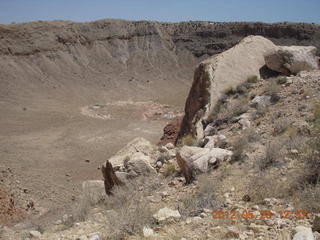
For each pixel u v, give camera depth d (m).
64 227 7.61
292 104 11.60
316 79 13.27
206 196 7.07
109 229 6.11
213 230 5.03
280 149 8.34
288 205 5.60
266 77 16.12
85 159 36.22
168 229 5.46
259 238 4.43
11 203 19.89
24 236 7.59
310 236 3.98
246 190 6.91
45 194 24.11
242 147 9.27
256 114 12.16
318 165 6.64
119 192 9.09
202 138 12.56
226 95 14.99
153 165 11.06
